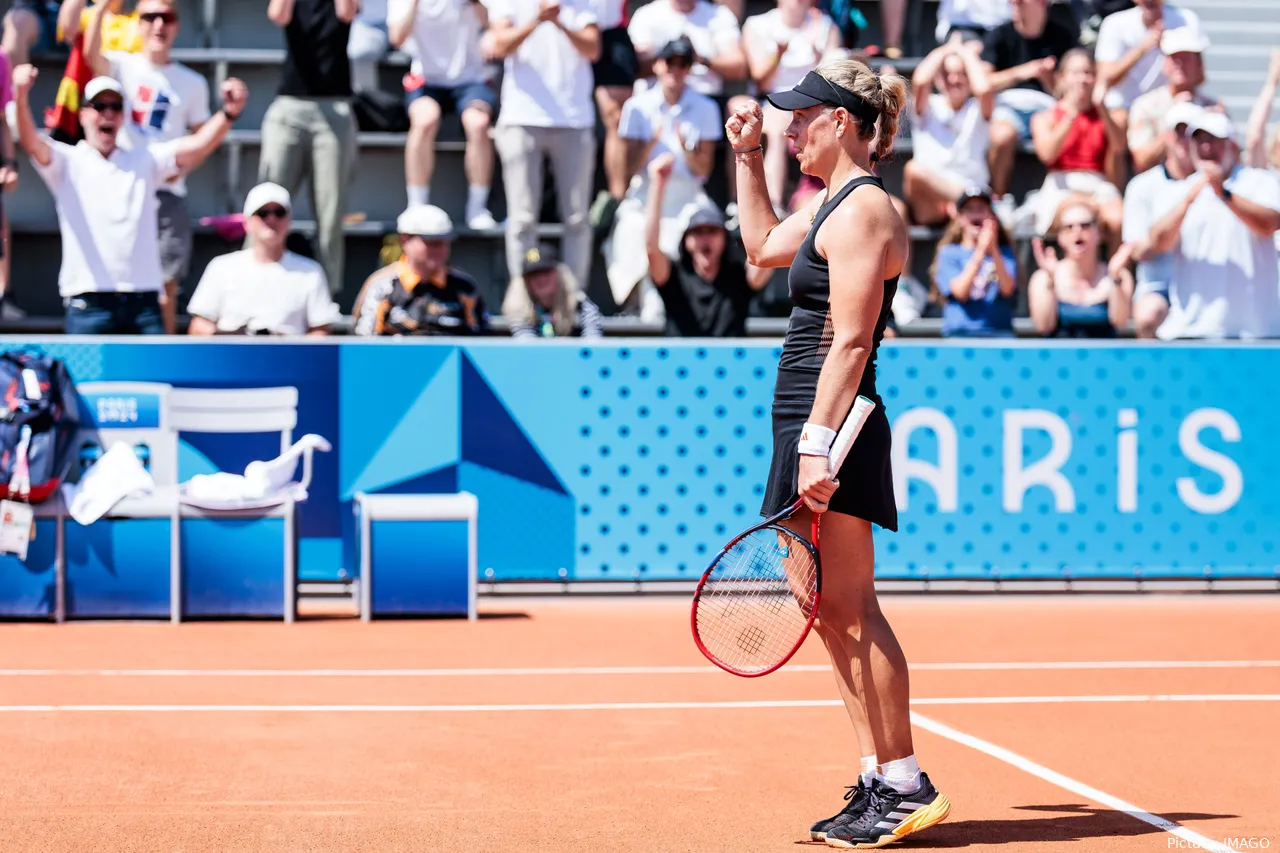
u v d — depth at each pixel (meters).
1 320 13.55
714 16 14.48
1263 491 11.57
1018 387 11.36
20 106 11.27
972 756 6.12
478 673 8.09
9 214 14.38
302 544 10.88
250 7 15.44
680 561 11.24
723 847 4.68
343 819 4.99
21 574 9.95
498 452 11.06
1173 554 11.48
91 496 9.95
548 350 11.12
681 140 13.65
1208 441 11.52
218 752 6.06
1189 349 11.48
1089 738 6.49
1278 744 6.38
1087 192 14.33
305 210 14.65
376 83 14.91
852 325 4.60
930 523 11.29
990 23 15.30
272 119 13.03
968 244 12.76
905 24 16.58
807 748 6.21
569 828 4.89
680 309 11.95
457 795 5.36
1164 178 12.64
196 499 10.03
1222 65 17.27
